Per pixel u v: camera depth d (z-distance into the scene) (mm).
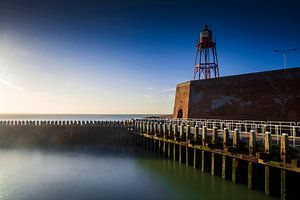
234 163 15047
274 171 13125
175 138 21031
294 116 23031
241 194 13711
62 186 15859
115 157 24453
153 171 19062
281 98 24203
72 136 34375
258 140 16031
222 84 29828
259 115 25609
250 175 13977
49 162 22469
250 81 27078
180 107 36062
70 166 20922
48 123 36094
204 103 31406
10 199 13680
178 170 19062
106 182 16672
